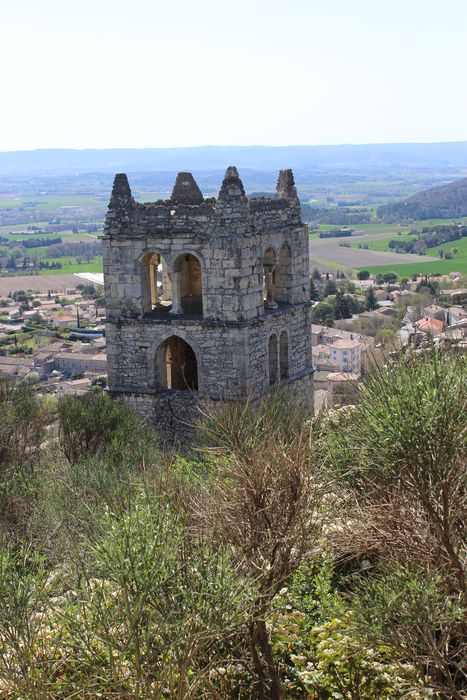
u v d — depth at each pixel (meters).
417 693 20.06
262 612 21.22
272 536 21.88
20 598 19.22
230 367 46.22
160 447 48.59
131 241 47.38
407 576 19.92
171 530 19.61
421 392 21.00
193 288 51.06
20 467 43.16
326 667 21.83
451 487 21.17
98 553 18.70
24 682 18.52
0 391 51.59
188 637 18.08
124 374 49.12
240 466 22.53
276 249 49.12
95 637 18.95
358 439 23.59
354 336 138.25
